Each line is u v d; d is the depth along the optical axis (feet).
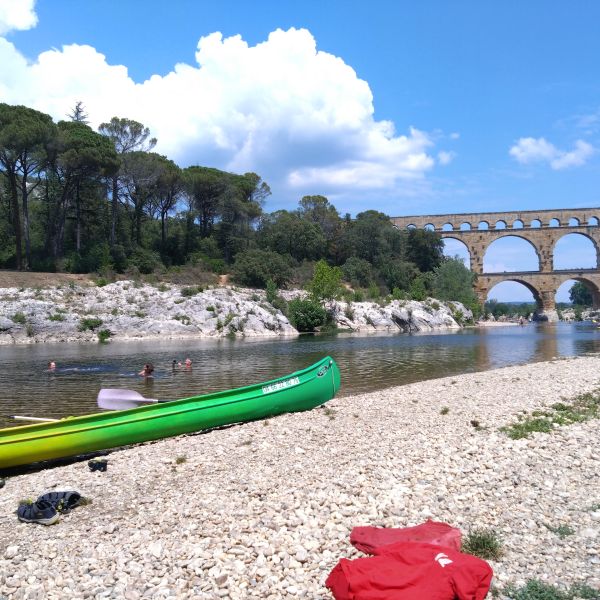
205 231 341.62
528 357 140.15
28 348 167.84
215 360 130.00
